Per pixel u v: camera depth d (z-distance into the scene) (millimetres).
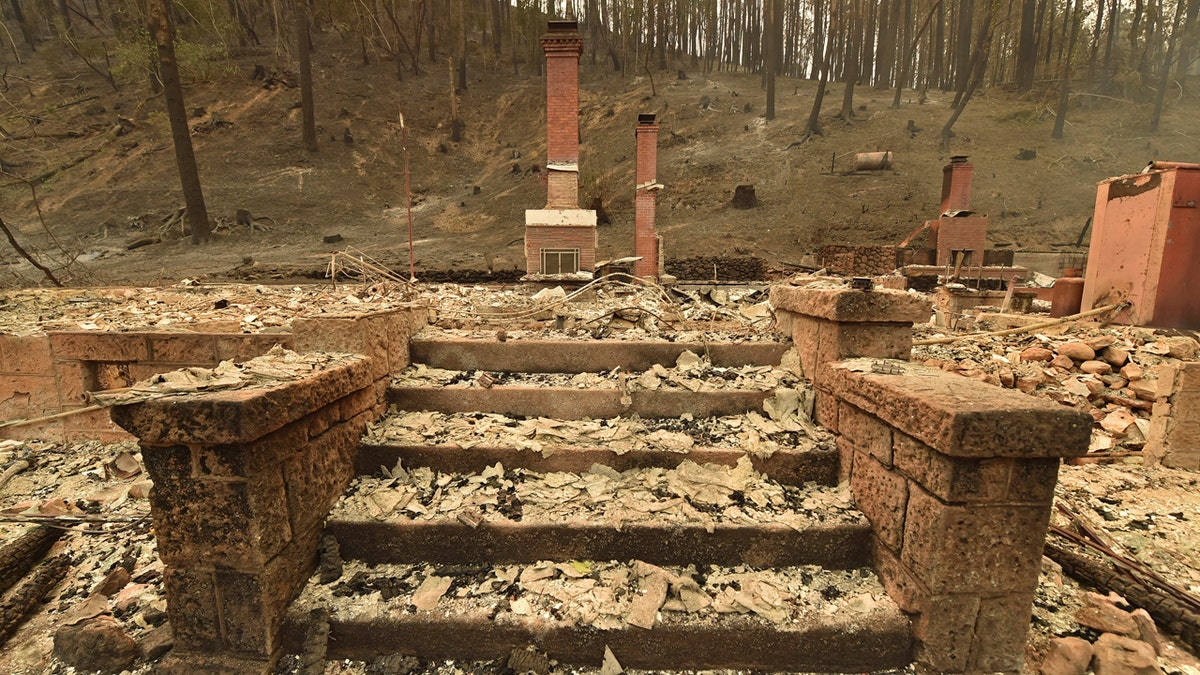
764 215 24891
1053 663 2127
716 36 47688
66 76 34500
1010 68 37406
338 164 31016
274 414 2115
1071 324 6141
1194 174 5520
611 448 2967
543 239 9508
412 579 2488
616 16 43469
